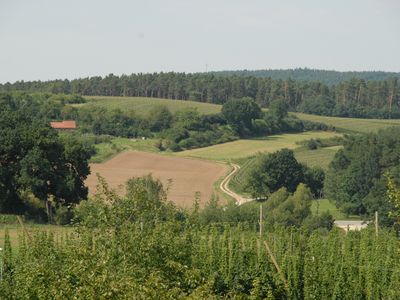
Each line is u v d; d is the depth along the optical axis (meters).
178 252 30.53
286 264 43.78
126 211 29.58
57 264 29.64
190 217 37.53
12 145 79.44
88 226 29.89
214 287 41.09
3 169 79.00
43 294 24.06
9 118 83.56
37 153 78.62
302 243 48.81
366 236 47.81
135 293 20.55
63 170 81.81
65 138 86.06
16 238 60.25
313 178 124.69
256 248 44.88
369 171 108.25
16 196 81.06
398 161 108.50
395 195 26.62
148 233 29.38
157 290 20.94
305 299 42.47
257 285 35.91
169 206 33.62
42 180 78.62
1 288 30.55
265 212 82.69
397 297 36.19
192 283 26.19
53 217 79.69
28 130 81.25
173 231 31.86
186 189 120.31
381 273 42.16
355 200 108.00
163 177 129.88
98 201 30.00
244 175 133.00
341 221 102.31
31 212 80.56
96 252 25.89
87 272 22.33
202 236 47.84
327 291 42.69
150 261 27.95
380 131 132.00
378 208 90.62
